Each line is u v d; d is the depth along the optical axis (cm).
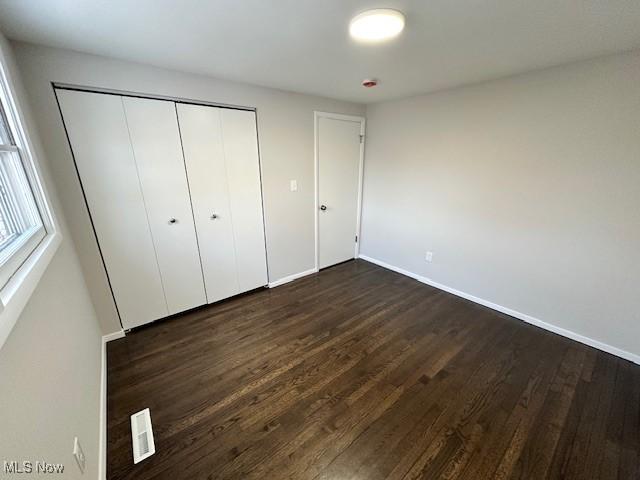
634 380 177
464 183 267
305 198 317
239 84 238
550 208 217
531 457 131
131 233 212
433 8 122
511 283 250
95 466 114
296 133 288
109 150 192
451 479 122
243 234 275
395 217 343
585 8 122
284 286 317
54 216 147
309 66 198
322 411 155
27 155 131
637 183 178
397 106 310
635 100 171
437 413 154
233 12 125
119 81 187
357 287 314
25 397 70
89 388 135
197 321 244
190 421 148
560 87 197
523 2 117
